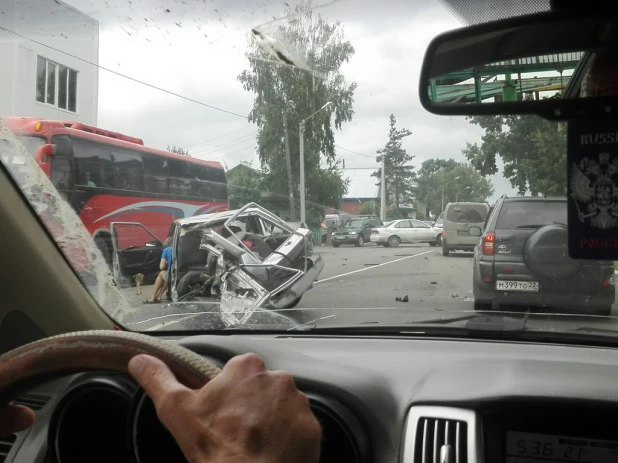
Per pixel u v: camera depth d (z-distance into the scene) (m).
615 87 1.84
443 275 7.70
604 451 2.25
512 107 1.96
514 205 5.09
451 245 7.99
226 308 4.17
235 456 0.88
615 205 1.73
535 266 4.63
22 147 3.66
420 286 7.21
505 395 2.32
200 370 1.04
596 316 3.49
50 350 1.18
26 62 8.71
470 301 5.38
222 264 9.05
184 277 9.38
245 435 0.90
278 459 0.90
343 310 4.04
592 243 1.75
